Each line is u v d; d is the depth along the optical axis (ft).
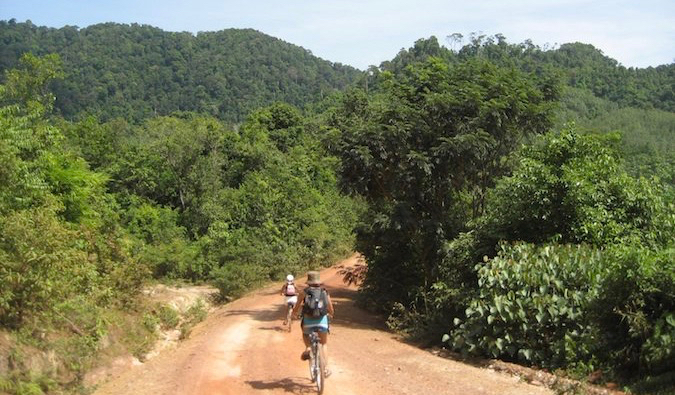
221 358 37.91
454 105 55.16
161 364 37.60
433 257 56.49
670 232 41.34
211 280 92.89
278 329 51.42
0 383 26.23
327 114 202.59
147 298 60.44
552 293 33.78
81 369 33.50
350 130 55.83
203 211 112.06
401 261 61.72
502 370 31.73
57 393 29.81
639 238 39.37
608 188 43.01
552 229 43.06
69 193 57.67
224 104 391.45
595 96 265.34
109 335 42.09
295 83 473.26
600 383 27.99
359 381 29.89
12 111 45.75
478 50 259.80
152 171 120.26
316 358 27.99
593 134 48.83
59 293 32.37
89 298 40.57
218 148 133.90
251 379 31.24
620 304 29.53
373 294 62.28
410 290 57.41
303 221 114.01
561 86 64.13
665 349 25.77
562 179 41.75
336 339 45.27
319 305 28.37
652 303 28.55
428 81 60.13
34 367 29.68
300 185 119.24
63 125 129.90
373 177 58.49
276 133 168.76
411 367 33.22
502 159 61.36
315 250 111.24
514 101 55.77
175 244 97.30
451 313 43.14
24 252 29.68
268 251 98.22
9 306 29.81
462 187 60.29
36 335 31.76
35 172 44.68
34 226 31.71
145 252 92.43
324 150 58.49
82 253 37.68
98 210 64.28
